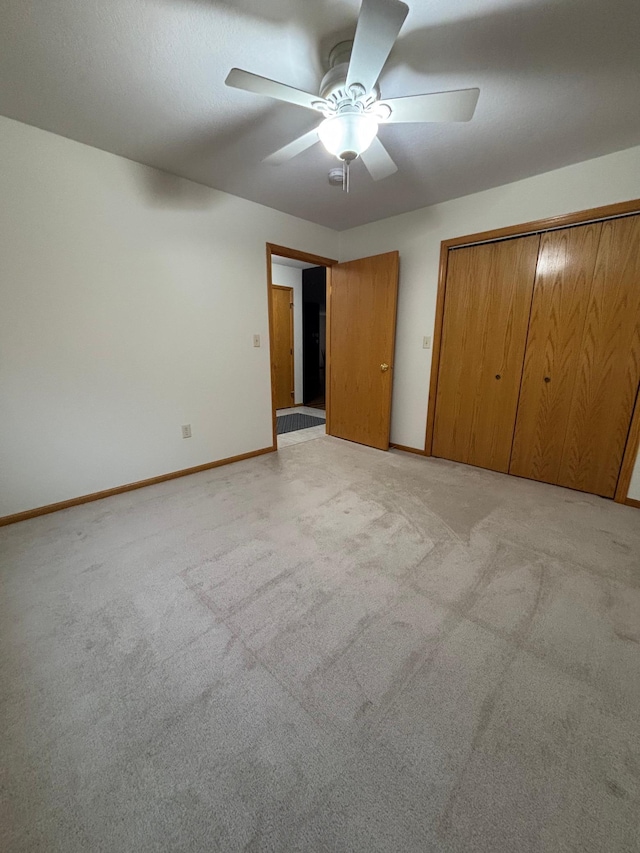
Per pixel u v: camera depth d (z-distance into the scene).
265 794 0.89
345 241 3.81
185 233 2.67
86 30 1.31
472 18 1.27
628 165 2.18
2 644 1.32
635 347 2.34
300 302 5.93
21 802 0.87
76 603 1.53
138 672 1.21
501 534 2.06
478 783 0.91
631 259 2.28
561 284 2.57
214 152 2.22
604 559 1.82
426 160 2.29
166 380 2.75
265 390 3.45
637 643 1.33
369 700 1.12
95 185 2.22
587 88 1.63
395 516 2.27
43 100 1.73
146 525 2.17
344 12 1.26
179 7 1.23
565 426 2.69
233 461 3.30
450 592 1.59
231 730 1.04
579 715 1.08
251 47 1.41
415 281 3.31
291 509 2.37
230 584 1.64
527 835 0.81
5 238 1.97
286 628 1.39
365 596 1.56
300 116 1.85
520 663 1.25
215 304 2.93
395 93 1.67
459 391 3.22
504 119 1.86
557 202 2.46
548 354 2.70
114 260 2.37
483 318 2.98
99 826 0.83
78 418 2.37
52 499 2.33
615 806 0.86
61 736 1.01
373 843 0.80
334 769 0.94
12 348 2.07
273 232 3.22
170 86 1.63
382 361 3.55
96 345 2.37
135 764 0.95
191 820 0.84
